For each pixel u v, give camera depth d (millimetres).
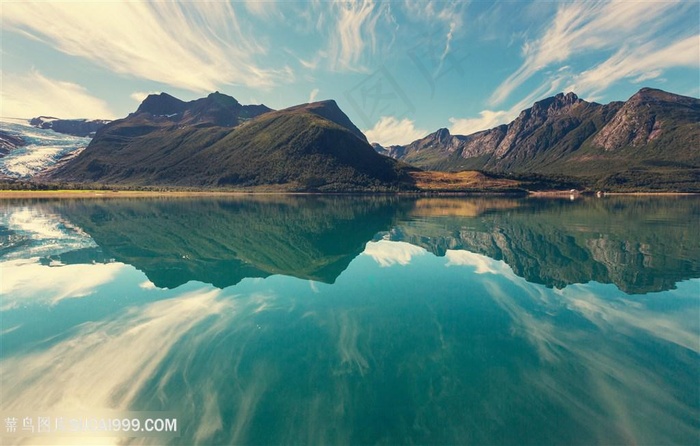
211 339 14766
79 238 40344
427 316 17656
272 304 19062
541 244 37781
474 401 11055
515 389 11648
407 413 10516
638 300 19734
